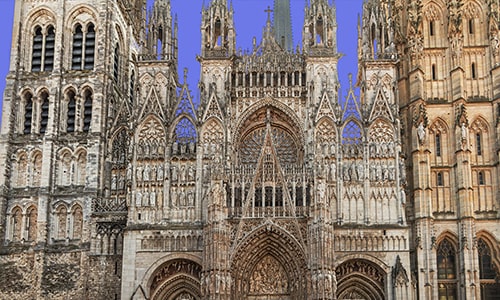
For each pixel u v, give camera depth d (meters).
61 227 89.56
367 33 93.56
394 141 87.81
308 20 93.56
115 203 89.00
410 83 93.69
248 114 90.75
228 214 83.50
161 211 86.19
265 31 94.50
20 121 94.44
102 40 96.75
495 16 94.31
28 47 97.81
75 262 87.00
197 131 88.94
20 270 87.44
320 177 81.69
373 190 86.06
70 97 95.69
